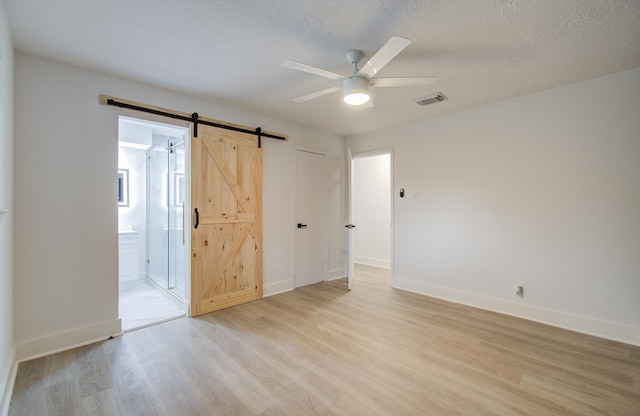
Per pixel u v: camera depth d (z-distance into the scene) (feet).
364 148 15.83
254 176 12.30
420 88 9.84
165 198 13.41
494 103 11.13
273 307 11.49
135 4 5.77
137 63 8.18
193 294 10.48
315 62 8.17
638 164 8.50
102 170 8.71
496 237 11.13
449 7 5.84
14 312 7.36
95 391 6.29
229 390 6.36
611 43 7.12
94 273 8.57
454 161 12.26
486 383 6.61
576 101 9.43
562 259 9.73
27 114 7.59
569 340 8.73
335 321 10.12
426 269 13.20
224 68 8.52
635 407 5.84
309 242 14.84
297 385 6.54
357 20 6.29
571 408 5.81
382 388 6.44
